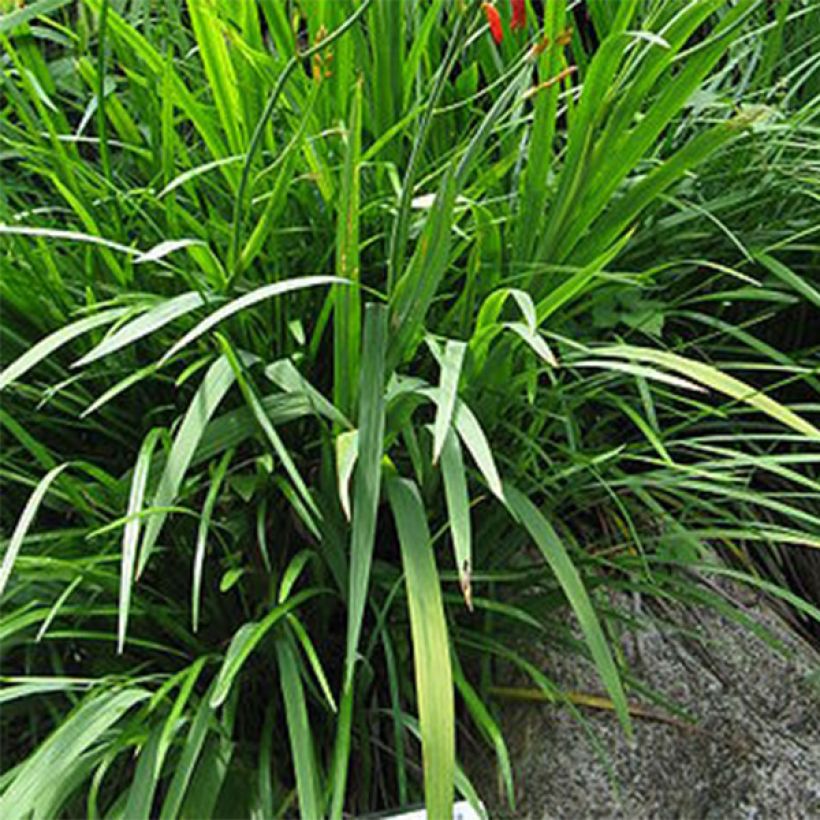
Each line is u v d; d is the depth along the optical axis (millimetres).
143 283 1124
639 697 1158
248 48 1048
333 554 1015
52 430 1142
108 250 1064
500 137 1204
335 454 1006
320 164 1048
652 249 1245
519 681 1141
